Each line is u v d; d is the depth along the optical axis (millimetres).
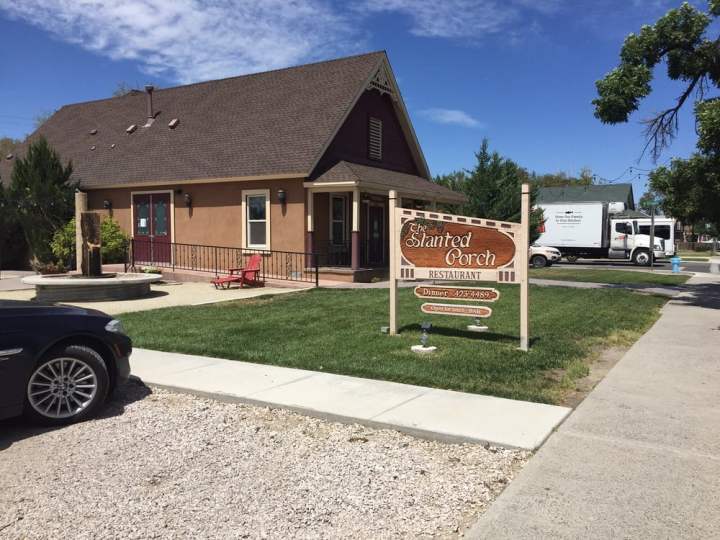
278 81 21844
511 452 4676
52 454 4758
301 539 3447
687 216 14711
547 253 30750
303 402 5820
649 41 14344
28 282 13438
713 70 14633
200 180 18781
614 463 4375
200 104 23031
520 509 3701
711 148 13344
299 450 4812
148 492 4062
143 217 20875
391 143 22062
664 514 3617
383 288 15555
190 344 8453
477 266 8336
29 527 3584
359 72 19953
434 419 5281
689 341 9031
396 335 9039
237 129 20328
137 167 21078
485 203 25734
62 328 5457
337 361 7348
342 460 4590
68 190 20062
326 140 17688
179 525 3609
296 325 9945
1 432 5273
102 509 3814
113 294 13734
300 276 17734
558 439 4848
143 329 9648
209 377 6801
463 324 10031
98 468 4477
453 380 6469
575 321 10539
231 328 9664
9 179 24672
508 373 6793
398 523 3631
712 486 3990
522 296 7996
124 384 6734
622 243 34188
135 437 5141
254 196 18578
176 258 20047
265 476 4312
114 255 20375
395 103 21750
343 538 3459
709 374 6969
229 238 19016
